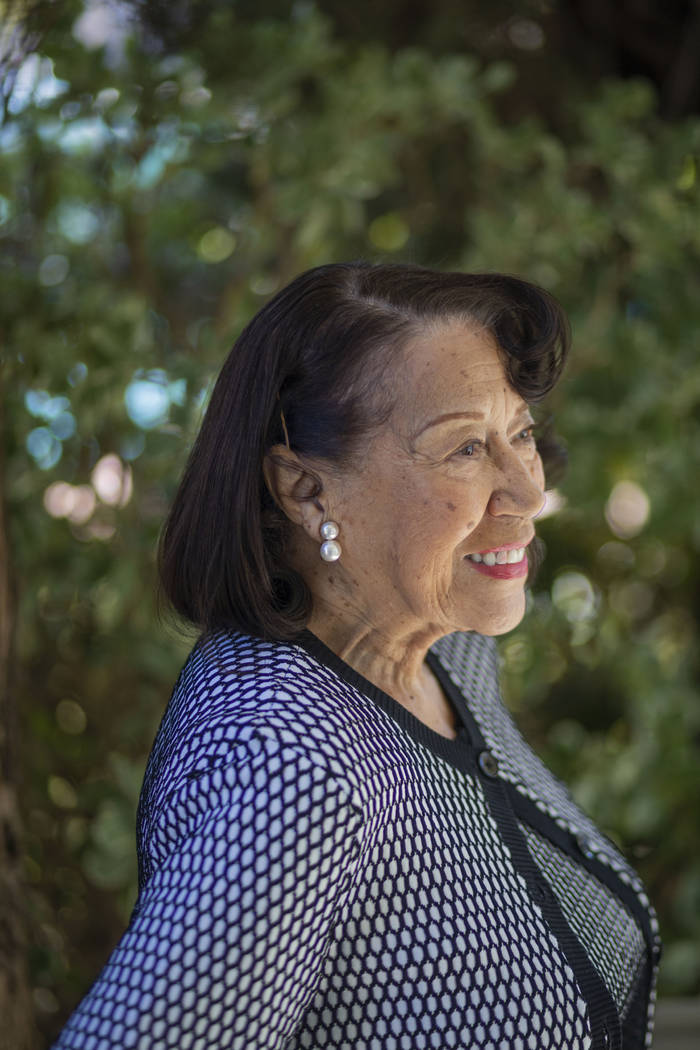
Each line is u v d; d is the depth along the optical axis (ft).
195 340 8.17
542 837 3.66
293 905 2.66
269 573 3.33
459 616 3.39
